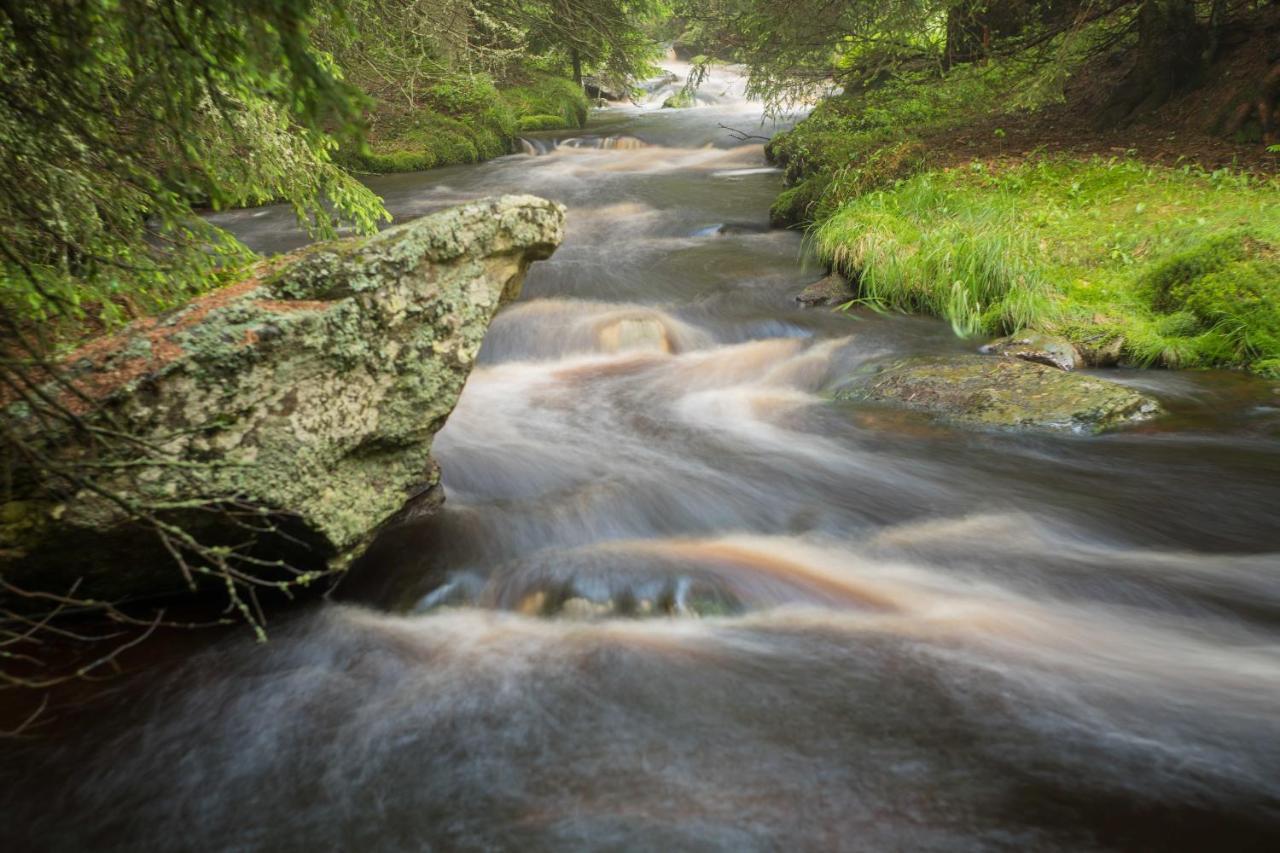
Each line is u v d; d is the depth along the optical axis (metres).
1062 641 3.54
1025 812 2.58
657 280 9.55
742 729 3.00
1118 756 2.81
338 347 3.51
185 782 2.80
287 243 10.88
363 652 3.49
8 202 3.80
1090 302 7.21
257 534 3.49
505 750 2.93
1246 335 6.53
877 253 8.54
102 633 3.50
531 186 15.21
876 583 4.03
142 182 4.11
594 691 3.23
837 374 6.94
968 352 7.00
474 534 4.30
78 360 3.16
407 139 17.47
